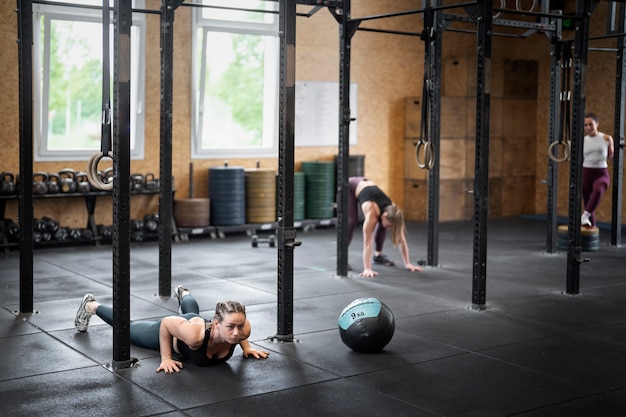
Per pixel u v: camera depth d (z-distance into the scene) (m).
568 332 5.12
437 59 7.46
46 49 8.81
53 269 7.43
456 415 3.57
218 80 10.52
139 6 9.46
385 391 3.90
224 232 10.11
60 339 4.84
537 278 7.07
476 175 5.66
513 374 4.20
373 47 11.38
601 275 7.25
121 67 4.06
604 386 4.00
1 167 8.80
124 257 4.18
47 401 3.71
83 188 8.88
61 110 9.43
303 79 10.81
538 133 12.50
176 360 4.39
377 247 7.73
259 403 3.71
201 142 10.23
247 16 10.31
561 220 11.63
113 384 3.97
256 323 5.30
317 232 10.41
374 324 4.50
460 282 6.81
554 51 8.40
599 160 8.84
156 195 9.84
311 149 11.03
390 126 11.68
